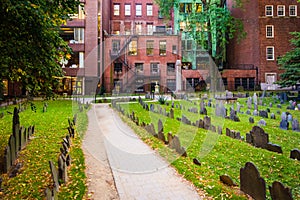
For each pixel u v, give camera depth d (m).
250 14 29.56
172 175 4.79
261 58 27.86
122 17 35.75
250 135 7.10
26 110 14.09
